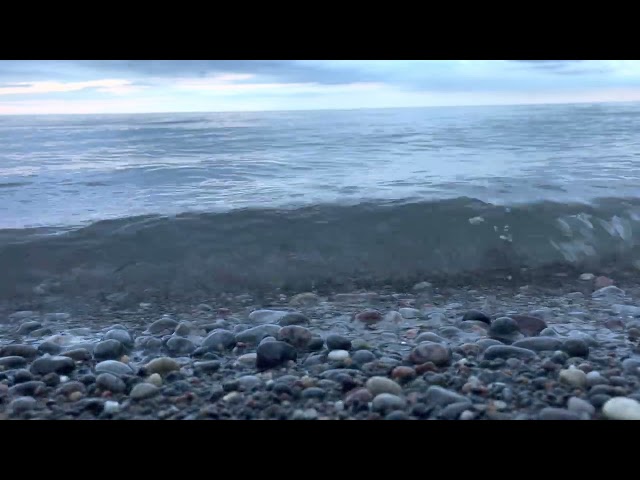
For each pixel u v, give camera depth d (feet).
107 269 14.57
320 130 42.27
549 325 11.85
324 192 19.10
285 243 15.58
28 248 14.97
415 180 21.09
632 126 40.24
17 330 12.09
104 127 45.27
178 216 16.46
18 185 21.62
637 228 16.28
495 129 41.09
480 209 16.80
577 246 15.78
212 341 10.84
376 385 8.63
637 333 11.16
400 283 14.66
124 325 12.37
